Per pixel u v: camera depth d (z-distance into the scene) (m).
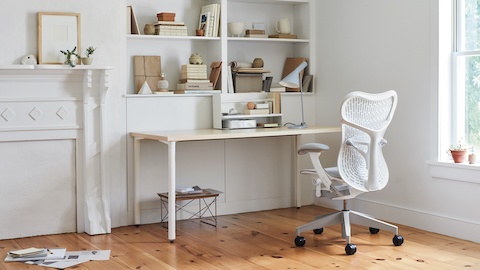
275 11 6.12
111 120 5.11
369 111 4.32
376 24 5.33
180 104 5.43
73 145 4.97
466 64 4.71
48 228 4.91
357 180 4.32
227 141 5.71
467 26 4.70
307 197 6.16
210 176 5.65
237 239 4.71
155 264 4.03
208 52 5.77
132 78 5.45
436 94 4.77
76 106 4.94
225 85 5.59
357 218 4.56
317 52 6.04
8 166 4.75
